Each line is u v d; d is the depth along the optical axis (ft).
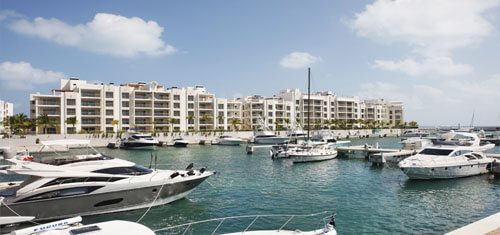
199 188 72.13
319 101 362.33
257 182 79.82
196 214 52.49
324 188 72.28
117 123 241.35
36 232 27.55
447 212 53.01
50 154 156.56
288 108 339.77
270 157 141.59
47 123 214.90
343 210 54.34
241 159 134.00
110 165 53.72
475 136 98.78
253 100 323.98
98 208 49.83
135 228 29.07
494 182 76.79
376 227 45.83
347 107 384.27
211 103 291.79
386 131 377.09
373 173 93.66
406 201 60.08
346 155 140.15
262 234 32.24
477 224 32.07
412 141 147.64
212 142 237.66
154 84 280.72
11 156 134.31
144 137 196.95
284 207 56.54
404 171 76.59
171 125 268.62
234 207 56.70
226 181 81.20
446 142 90.99
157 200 55.26
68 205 47.52
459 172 80.59
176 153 165.99
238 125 313.12
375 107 419.74
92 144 211.82
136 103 260.83
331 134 239.30
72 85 260.83
